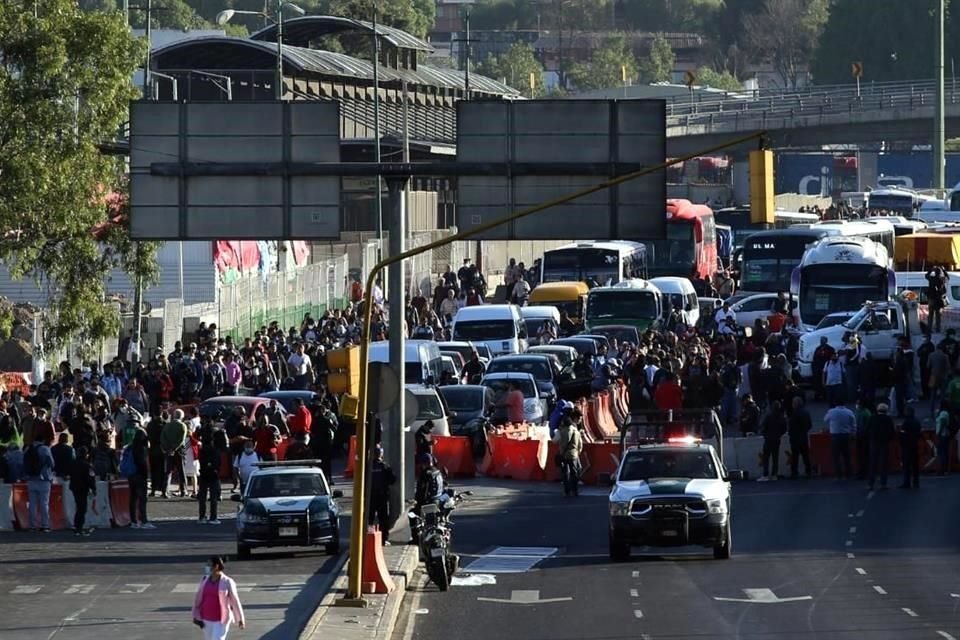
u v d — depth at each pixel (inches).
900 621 2370.8
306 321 6146.7
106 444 3791.8
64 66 4350.4
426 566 2795.3
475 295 7667.3
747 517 3649.1
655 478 3110.2
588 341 6289.4
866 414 4232.3
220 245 6668.3
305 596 2667.3
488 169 3245.6
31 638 2342.5
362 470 2566.4
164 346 5841.5
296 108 3277.6
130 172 3284.9
